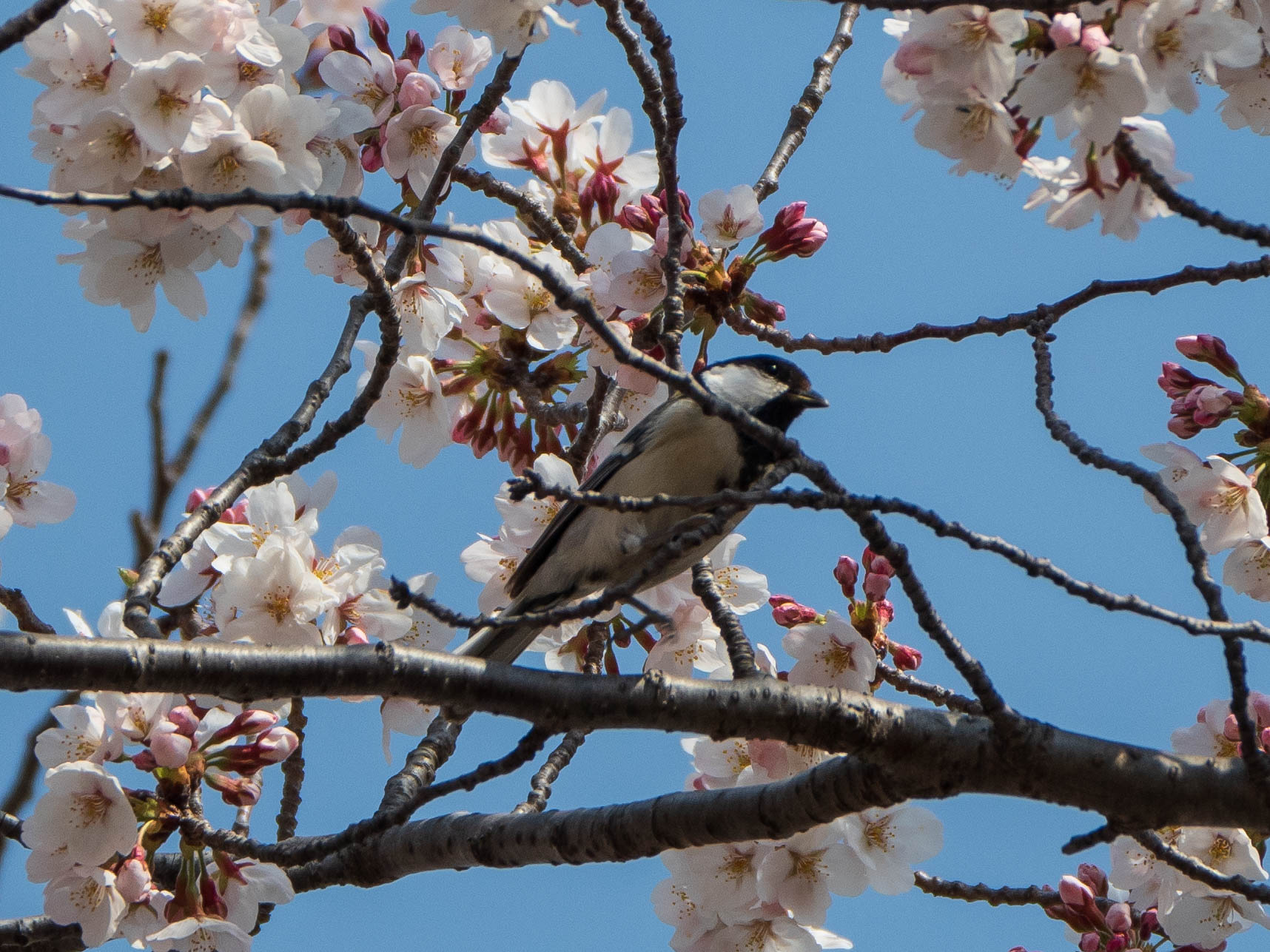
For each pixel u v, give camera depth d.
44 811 6.98
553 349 9.65
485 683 6.39
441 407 9.69
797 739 6.48
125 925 7.22
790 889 7.60
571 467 9.71
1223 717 8.13
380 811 6.70
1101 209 7.15
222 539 7.82
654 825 6.89
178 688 6.06
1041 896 8.82
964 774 6.48
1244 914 8.02
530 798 8.27
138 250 7.82
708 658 9.06
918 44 6.45
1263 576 8.20
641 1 7.16
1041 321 8.50
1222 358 8.61
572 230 10.42
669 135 7.37
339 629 7.83
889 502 5.70
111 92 7.10
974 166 6.87
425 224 5.29
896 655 8.47
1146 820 6.46
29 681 5.84
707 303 8.88
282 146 7.60
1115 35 6.44
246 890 7.36
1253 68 7.51
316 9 9.30
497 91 8.24
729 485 9.21
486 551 9.85
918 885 8.91
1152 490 6.24
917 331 8.80
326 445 8.17
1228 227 6.67
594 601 5.80
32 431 8.30
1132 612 5.77
